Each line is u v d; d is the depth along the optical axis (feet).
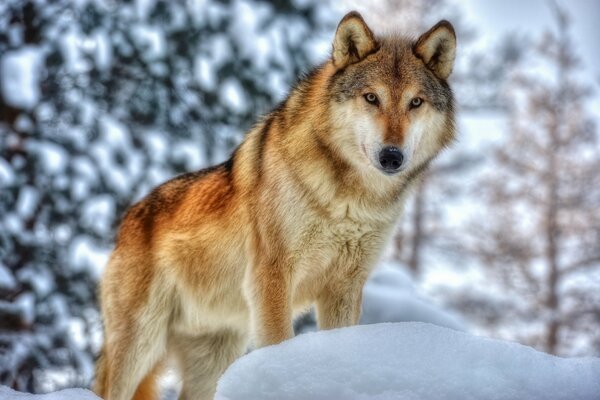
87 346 27.61
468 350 10.11
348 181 15.84
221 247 17.54
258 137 17.43
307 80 17.06
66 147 28.94
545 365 9.91
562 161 81.92
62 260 27.99
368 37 16.16
